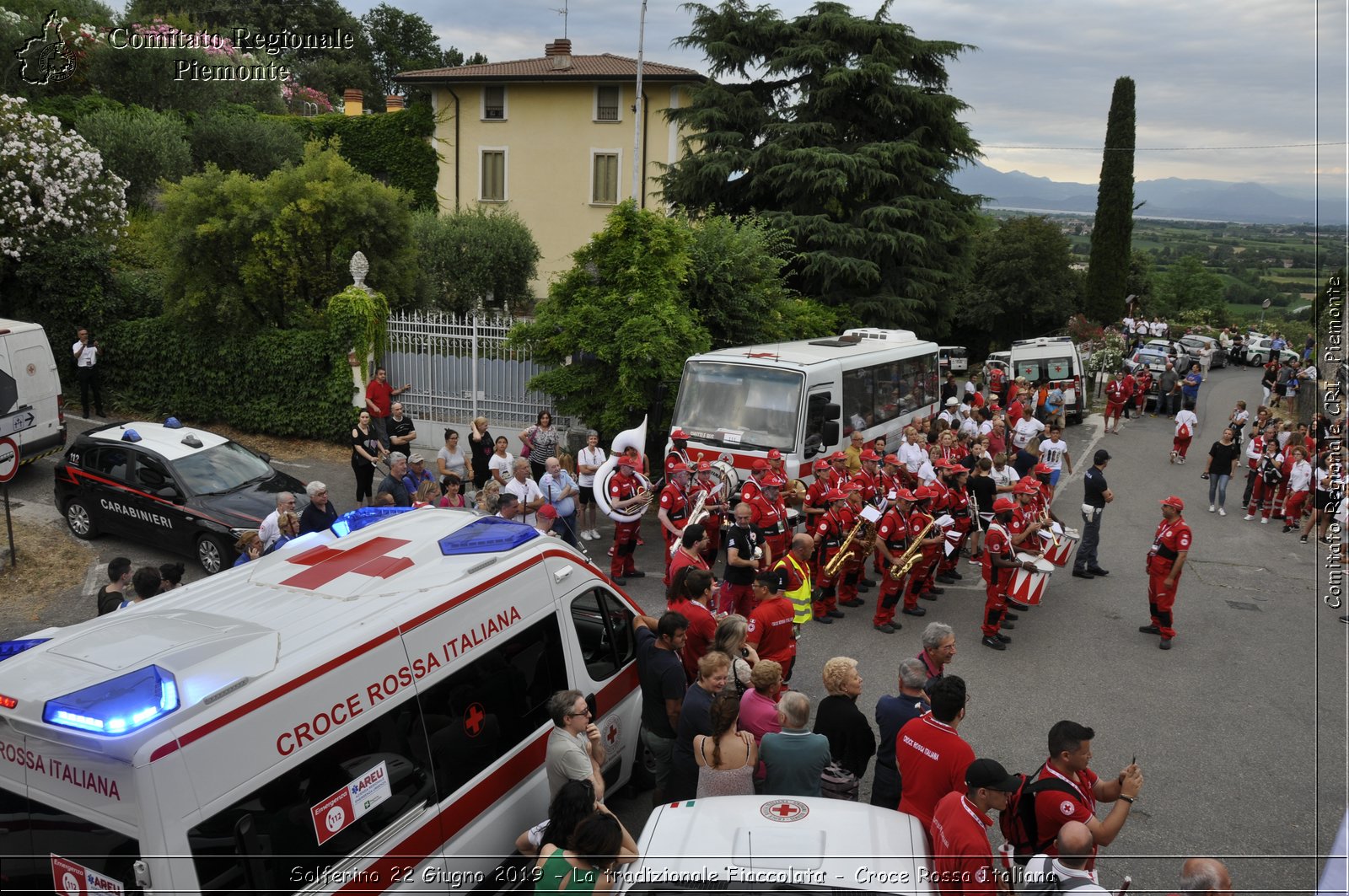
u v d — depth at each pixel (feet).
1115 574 45.37
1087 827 16.08
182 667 13.85
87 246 65.16
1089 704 30.50
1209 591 43.27
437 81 108.88
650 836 15.03
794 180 76.02
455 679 17.39
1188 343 146.20
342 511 47.83
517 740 18.80
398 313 65.77
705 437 44.14
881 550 35.81
